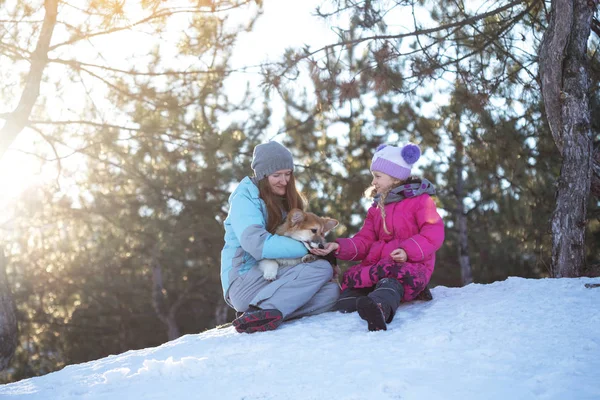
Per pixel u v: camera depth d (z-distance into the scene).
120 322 19.41
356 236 4.27
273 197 4.12
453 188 15.34
